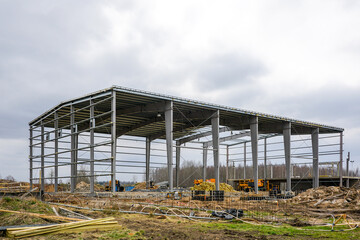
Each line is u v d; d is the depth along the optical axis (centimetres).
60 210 2200
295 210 2823
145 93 3947
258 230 1633
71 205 2836
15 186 5591
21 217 1734
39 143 5250
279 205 3369
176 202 3353
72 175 4353
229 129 6138
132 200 3469
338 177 5903
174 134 6581
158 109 4359
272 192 5084
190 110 4859
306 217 2314
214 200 3756
